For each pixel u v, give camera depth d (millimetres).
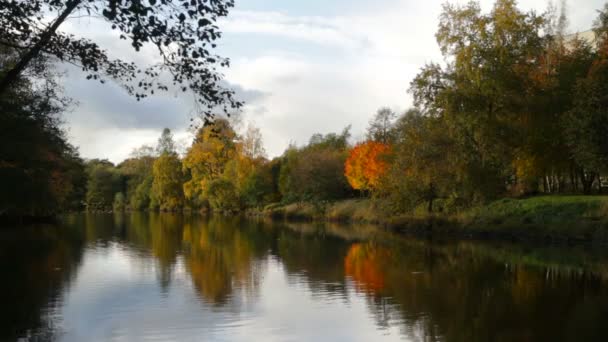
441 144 38406
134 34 9289
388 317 14312
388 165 46281
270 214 70625
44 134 26891
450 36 38438
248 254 28109
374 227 48375
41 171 31938
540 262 24234
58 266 23500
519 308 15273
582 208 32500
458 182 37906
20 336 12609
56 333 12844
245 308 15383
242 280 19938
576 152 28750
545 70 39438
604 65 27016
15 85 19688
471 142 37406
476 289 18031
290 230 46188
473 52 37000
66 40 11023
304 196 64312
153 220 66250
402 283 19234
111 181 115312
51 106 24453
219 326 13469
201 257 26859
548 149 38469
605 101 26047
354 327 13359
